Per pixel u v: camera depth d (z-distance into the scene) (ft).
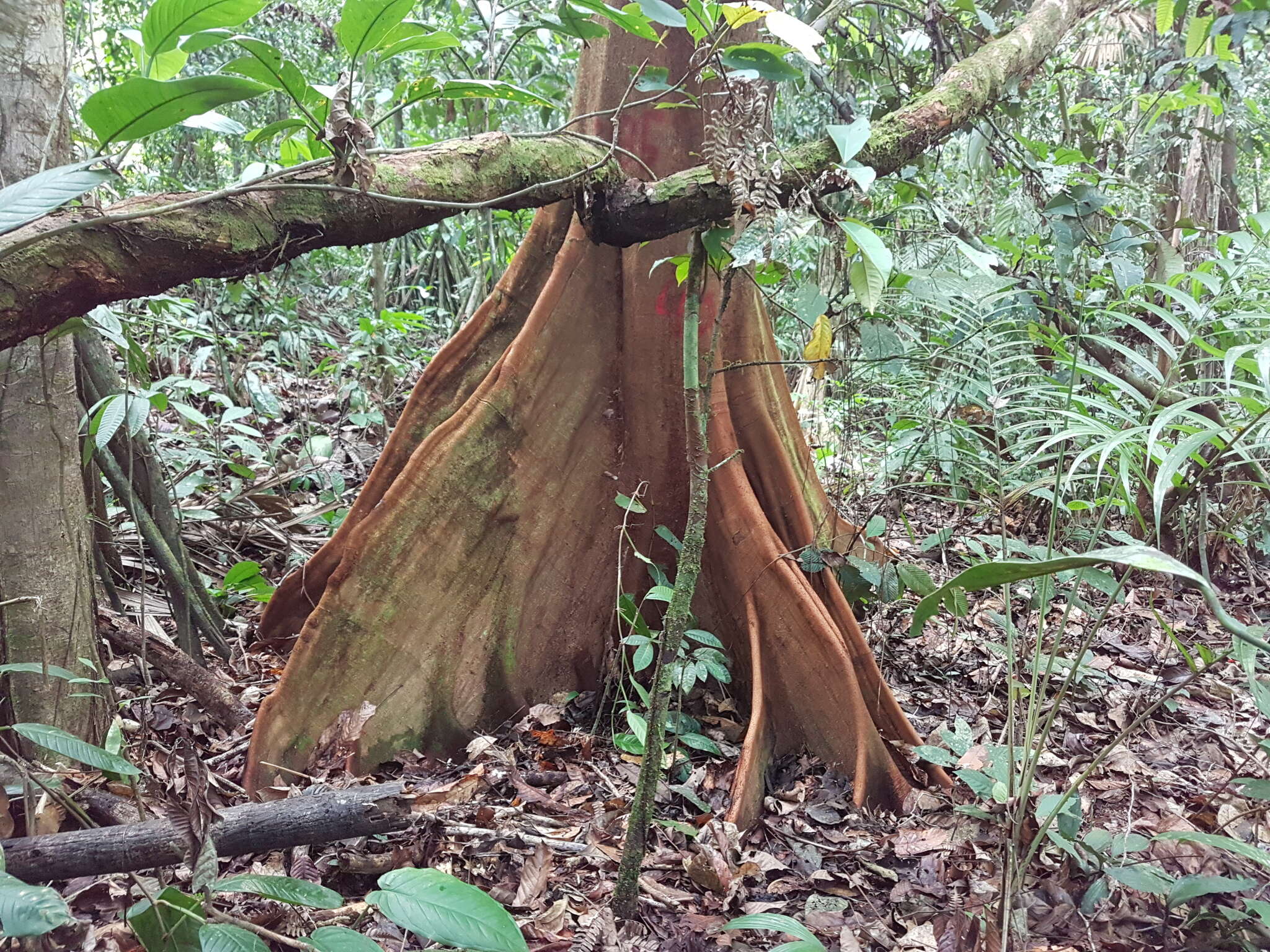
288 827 6.18
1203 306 9.31
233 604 12.92
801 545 11.29
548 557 10.95
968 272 10.64
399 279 30.55
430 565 10.20
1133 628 14.03
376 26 5.44
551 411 10.84
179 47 5.50
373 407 19.39
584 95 11.13
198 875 4.65
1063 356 9.87
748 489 10.77
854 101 15.21
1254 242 9.41
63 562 7.97
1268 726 11.36
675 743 9.52
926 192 12.63
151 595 11.95
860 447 16.24
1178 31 18.67
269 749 9.11
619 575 10.74
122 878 6.97
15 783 6.69
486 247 24.47
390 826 6.49
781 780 9.95
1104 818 8.94
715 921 7.34
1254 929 7.05
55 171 4.62
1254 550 16.93
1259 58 21.61
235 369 19.89
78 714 8.03
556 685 11.16
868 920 7.43
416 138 20.85
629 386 11.06
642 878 7.80
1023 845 8.22
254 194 5.49
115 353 17.11
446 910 4.37
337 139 5.55
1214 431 6.01
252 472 15.37
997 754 8.27
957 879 8.01
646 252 10.69
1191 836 6.37
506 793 9.25
